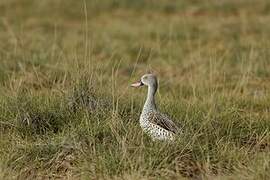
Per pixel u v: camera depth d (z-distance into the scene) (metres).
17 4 39.22
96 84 17.80
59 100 17.42
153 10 38.97
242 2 39.41
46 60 24.55
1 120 16.58
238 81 21.91
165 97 19.23
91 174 14.10
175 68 25.64
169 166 14.10
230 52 27.62
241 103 19.17
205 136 15.34
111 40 30.78
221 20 35.38
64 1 39.66
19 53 25.66
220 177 13.80
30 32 32.19
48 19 36.22
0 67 22.98
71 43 28.84
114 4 39.66
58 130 16.14
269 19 35.00
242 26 33.22
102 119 16.19
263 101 19.42
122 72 24.83
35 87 20.20
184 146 14.64
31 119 16.34
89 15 37.69
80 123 16.05
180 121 16.22
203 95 19.70
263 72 23.67
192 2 40.47
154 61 26.91
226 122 16.56
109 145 14.99
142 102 17.89
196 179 14.07
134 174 13.66
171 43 29.06
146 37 31.42
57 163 14.74
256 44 28.53
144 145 14.64
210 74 21.62
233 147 15.09
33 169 14.61
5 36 30.39
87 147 15.06
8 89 19.06
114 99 17.28
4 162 14.48
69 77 19.31
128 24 34.97
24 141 15.41
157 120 15.18
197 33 32.12
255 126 16.75
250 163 14.23
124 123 15.81
